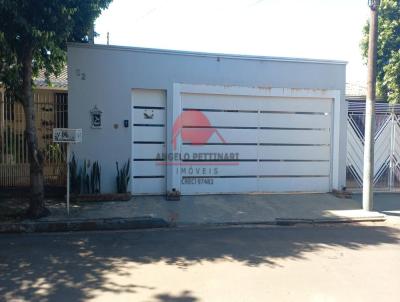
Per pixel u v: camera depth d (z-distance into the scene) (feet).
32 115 26.55
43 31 24.56
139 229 25.96
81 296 14.79
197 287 15.72
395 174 38.50
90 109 32.30
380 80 50.98
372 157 30.63
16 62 28.35
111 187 32.94
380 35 48.52
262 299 14.57
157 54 33.01
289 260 19.35
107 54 32.30
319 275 17.24
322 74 36.14
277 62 35.22
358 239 23.72
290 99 35.96
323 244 22.44
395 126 38.27
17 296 14.75
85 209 28.84
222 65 34.17
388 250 21.34
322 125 36.76
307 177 36.70
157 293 15.11
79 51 31.89
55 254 20.07
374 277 17.04
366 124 30.78
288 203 32.71
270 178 36.01
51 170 33.78
